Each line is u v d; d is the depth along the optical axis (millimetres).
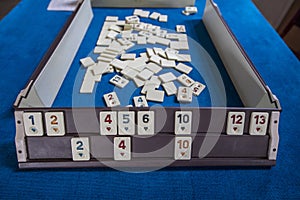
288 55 1307
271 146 805
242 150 809
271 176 801
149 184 767
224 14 1606
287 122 975
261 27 1503
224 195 750
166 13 1563
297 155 865
